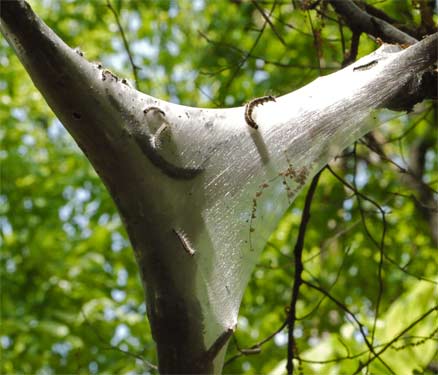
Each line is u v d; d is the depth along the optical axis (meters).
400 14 5.54
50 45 2.71
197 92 9.45
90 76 2.84
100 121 2.85
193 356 2.94
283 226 8.95
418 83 3.76
